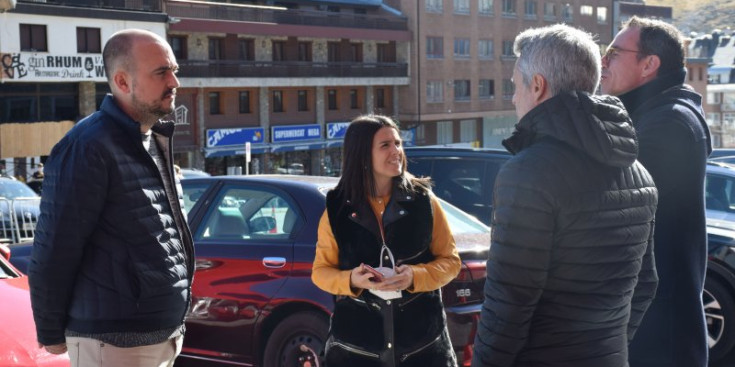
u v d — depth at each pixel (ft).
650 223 9.91
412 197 12.76
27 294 16.42
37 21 131.64
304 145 182.60
